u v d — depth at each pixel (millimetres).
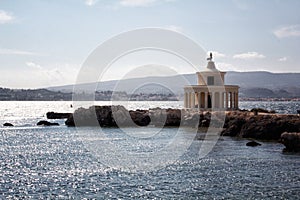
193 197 31641
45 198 32156
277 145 58312
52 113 140250
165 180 37469
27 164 47062
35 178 39250
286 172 39812
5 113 178750
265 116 69500
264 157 48250
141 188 34656
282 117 67312
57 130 91188
